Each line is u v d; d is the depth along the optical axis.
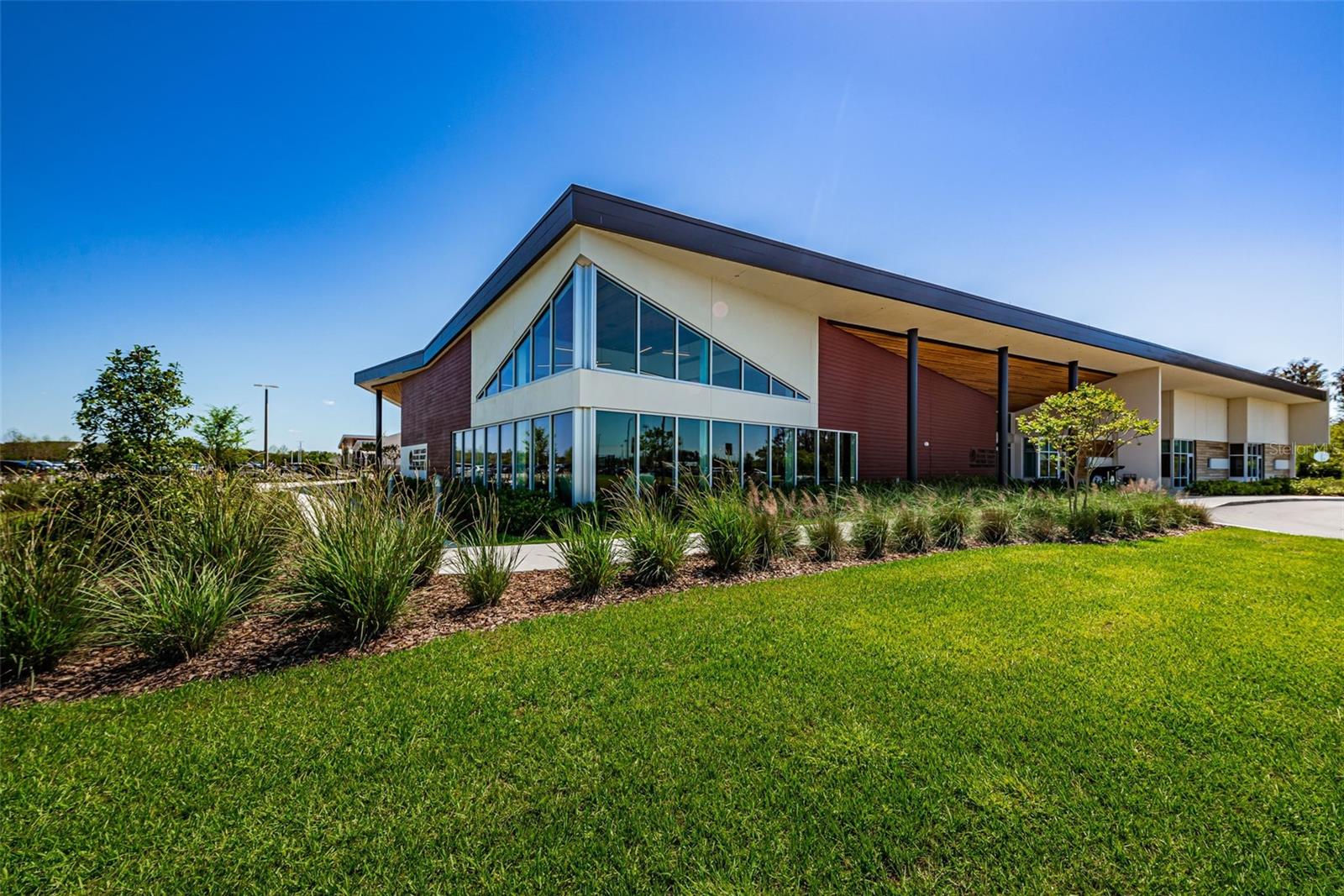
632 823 2.06
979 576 6.22
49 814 2.10
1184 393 24.16
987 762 2.46
